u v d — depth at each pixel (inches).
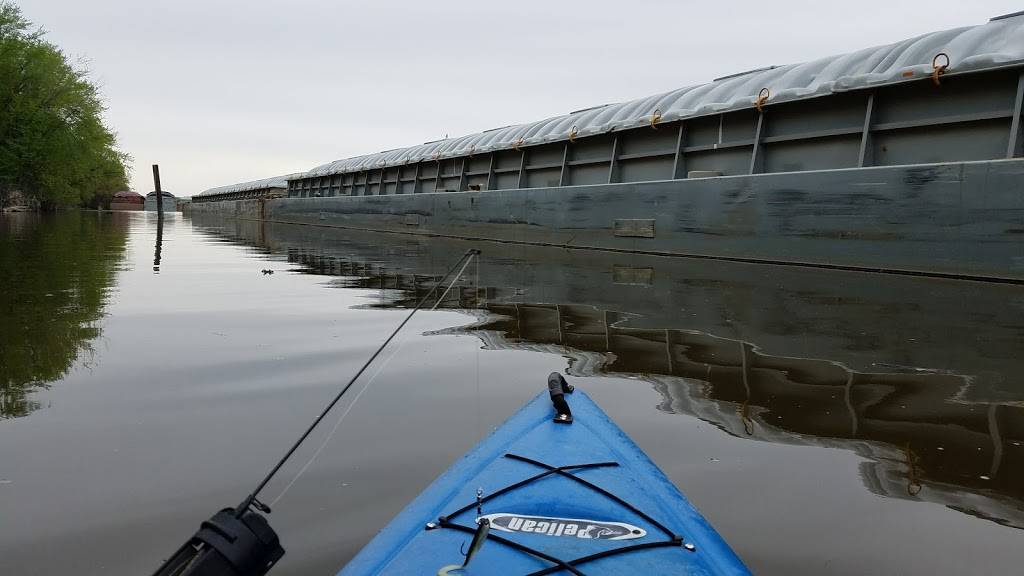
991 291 274.7
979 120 337.1
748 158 478.3
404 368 175.5
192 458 115.6
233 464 113.1
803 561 83.6
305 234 971.9
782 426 128.3
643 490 93.4
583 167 655.1
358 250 620.4
